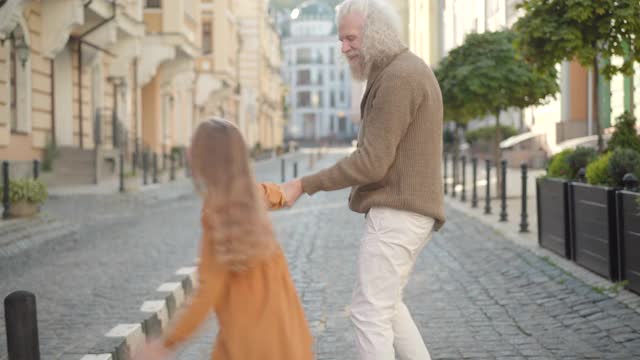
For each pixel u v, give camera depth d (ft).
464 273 27.71
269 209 11.39
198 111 150.30
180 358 17.72
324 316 21.58
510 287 24.73
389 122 11.63
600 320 19.71
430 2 76.59
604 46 34.91
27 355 11.35
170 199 66.64
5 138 61.93
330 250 34.71
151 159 103.50
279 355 9.13
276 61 273.13
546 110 94.27
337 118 420.77
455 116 55.16
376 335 12.09
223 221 9.08
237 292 9.26
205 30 144.46
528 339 18.60
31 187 42.27
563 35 32.07
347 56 12.39
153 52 101.24
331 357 17.51
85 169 74.43
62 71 78.07
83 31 77.71
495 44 52.06
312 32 421.59
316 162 170.81
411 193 11.90
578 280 24.57
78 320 20.68
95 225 44.57
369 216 12.31
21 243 35.17
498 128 55.01
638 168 24.71
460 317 21.13
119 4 79.05
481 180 76.89
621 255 22.88
